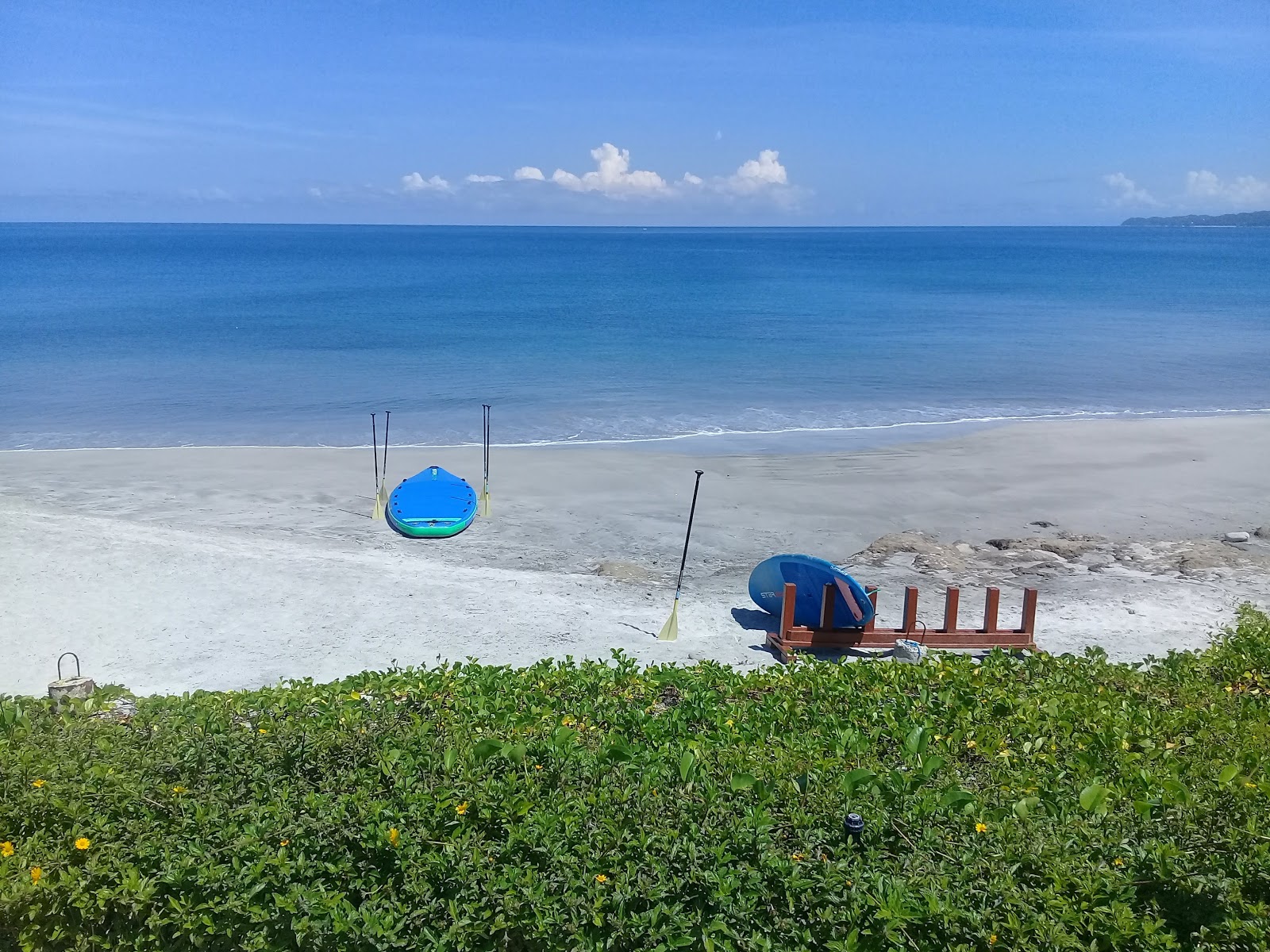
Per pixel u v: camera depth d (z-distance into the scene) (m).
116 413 32.84
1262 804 7.48
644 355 44.28
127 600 17.23
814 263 118.88
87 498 23.56
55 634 15.83
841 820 7.11
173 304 61.03
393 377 38.91
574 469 26.88
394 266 106.31
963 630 15.69
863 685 11.26
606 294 70.69
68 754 8.26
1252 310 62.38
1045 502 24.47
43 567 18.50
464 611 17.17
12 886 6.59
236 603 17.28
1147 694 11.26
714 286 79.12
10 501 23.03
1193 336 51.09
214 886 6.67
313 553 20.05
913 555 20.64
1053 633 16.36
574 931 6.25
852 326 53.97
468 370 40.31
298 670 14.66
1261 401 37.03
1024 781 8.23
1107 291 76.81
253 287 74.62
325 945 6.45
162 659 14.99
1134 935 6.11
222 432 30.97
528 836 6.87
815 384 39.00
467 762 8.03
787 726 9.89
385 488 23.64
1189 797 7.53
